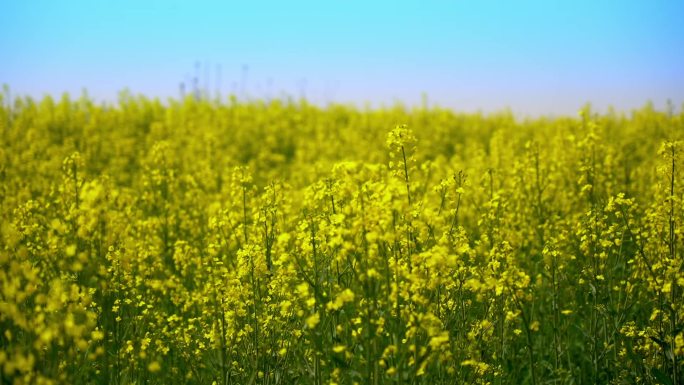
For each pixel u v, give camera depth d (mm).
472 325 4852
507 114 24156
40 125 17359
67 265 4457
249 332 4906
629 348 5082
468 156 14695
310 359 4641
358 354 4305
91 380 4410
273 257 5508
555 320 5441
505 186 9461
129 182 13188
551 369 5086
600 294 5328
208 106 23750
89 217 4043
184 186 10984
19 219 6059
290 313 4805
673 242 5141
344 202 5090
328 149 16047
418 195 5613
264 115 22656
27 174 11266
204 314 5402
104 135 17141
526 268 6875
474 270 4797
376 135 19969
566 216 8055
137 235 6859
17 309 3346
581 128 9133
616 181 8812
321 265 4840
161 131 16922
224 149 17078
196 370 5141
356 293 4801
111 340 4504
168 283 5484
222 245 6762
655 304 5312
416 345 3859
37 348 3287
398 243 4430
